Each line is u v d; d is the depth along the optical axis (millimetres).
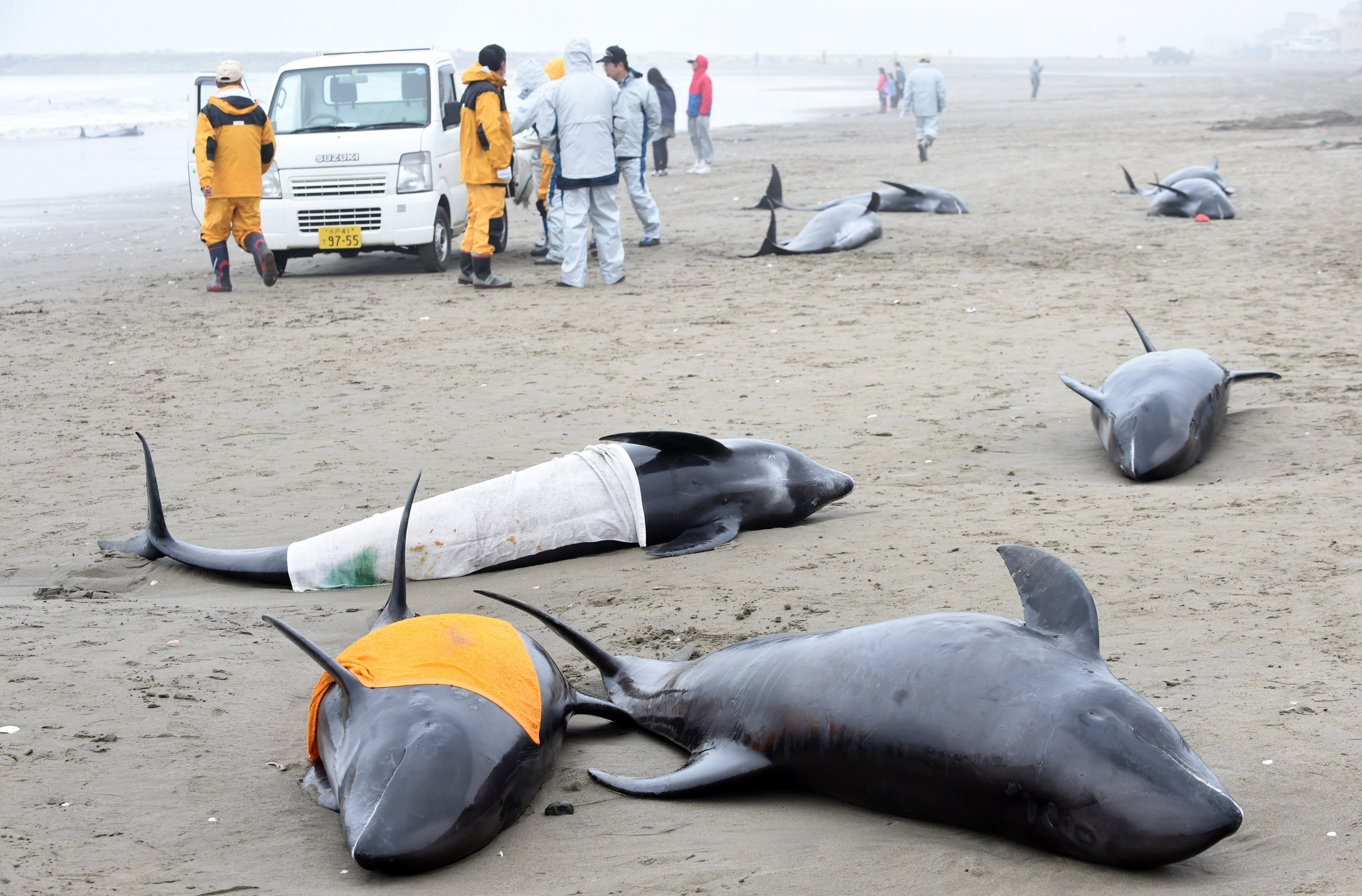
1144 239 17422
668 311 13562
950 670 3461
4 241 21109
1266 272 14375
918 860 3283
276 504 7418
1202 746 3836
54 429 9477
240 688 4695
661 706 4312
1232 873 3135
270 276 15641
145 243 20688
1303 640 4652
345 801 3318
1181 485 7156
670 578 6023
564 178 15016
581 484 6605
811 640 3941
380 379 10836
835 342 11688
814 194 24766
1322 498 6555
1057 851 3227
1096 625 3559
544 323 13086
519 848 3475
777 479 6812
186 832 3561
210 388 10703
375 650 3861
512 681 3803
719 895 3162
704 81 29359
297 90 17078
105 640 5207
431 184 16469
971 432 8586
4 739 4105
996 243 17734
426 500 6496
